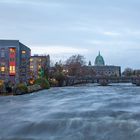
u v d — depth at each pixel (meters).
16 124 22.83
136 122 21.05
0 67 120.50
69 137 18.91
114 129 19.73
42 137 19.23
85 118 23.41
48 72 155.38
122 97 46.09
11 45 121.62
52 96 56.00
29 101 45.59
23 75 127.88
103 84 178.62
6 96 67.81
